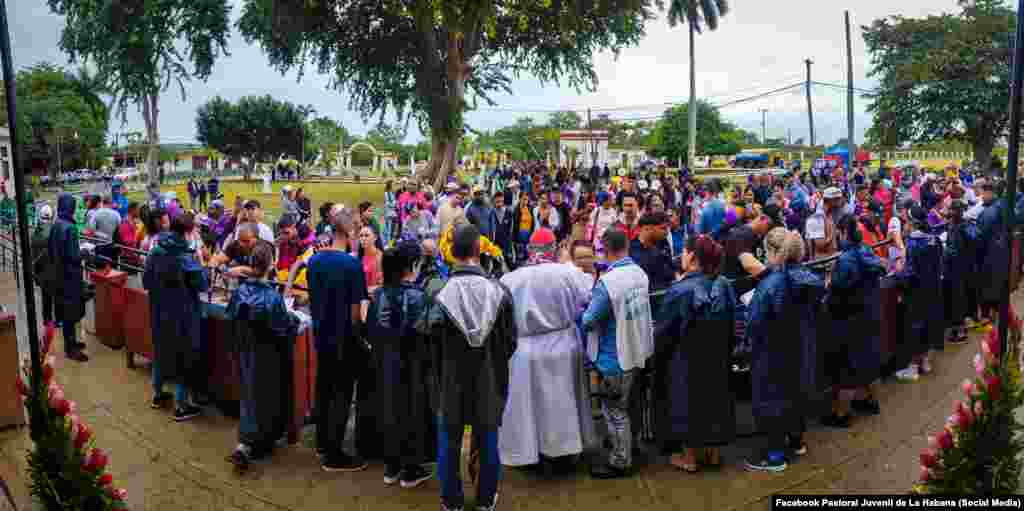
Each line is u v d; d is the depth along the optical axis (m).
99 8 31.61
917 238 6.62
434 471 5.04
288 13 28.72
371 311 4.74
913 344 6.60
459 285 4.18
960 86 46.66
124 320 7.52
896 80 49.12
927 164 60.16
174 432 5.71
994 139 48.41
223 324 5.89
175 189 47.75
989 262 8.42
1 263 13.75
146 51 31.88
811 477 4.73
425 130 32.62
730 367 4.78
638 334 4.62
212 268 7.22
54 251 7.56
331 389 4.93
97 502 4.09
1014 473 4.00
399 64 32.00
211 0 31.89
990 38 46.88
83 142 69.25
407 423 4.68
